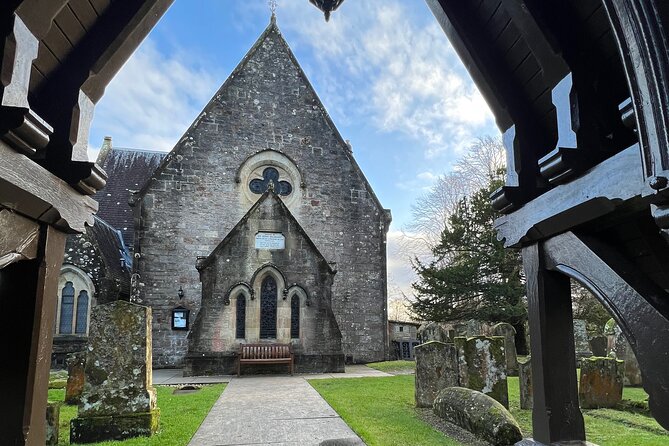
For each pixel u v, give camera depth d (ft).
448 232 69.15
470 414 19.72
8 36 7.14
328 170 61.31
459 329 45.27
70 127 9.77
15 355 8.40
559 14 8.98
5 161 7.16
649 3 5.86
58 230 9.46
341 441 18.71
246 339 44.73
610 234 9.49
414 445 17.90
